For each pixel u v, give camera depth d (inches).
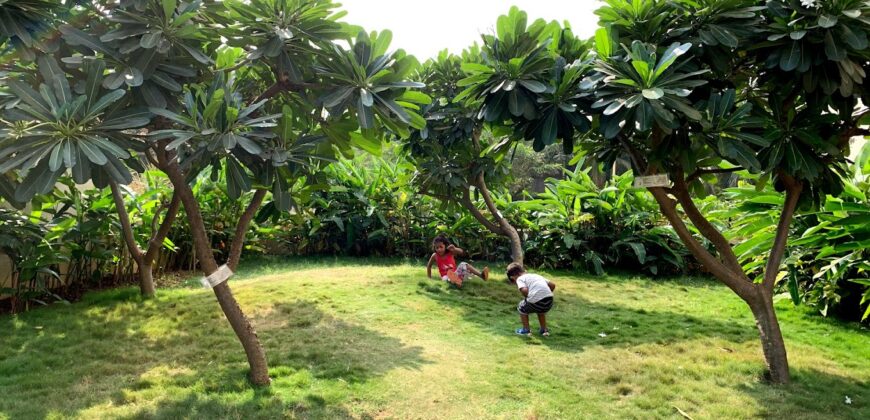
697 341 192.4
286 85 143.7
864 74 128.0
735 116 131.6
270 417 122.0
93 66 105.7
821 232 182.5
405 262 365.7
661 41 142.6
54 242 222.4
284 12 127.9
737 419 130.3
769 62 130.4
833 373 164.6
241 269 327.9
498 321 215.9
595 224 355.9
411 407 132.0
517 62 141.4
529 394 142.3
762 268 280.2
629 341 191.9
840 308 237.1
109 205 239.0
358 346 172.9
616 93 132.0
